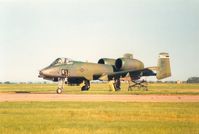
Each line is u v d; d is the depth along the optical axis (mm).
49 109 44906
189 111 43531
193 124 34594
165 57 100000
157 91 94250
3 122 34750
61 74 88688
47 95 73688
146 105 50906
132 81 99562
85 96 70312
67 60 90562
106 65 96500
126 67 96750
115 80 97688
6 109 44719
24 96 69750
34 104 51469
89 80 94438
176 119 37656
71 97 67125
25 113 41125
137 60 99312
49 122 35000
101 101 57500
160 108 47125
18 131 30672
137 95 74688
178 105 51094
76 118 37625
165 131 31078
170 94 79125
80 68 91312
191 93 83312
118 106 49375
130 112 42125
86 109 45156
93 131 30875
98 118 37750
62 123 34531
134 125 33844
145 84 100375
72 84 93938
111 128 32125
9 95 73188
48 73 87875
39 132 30359
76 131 30797
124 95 74500
